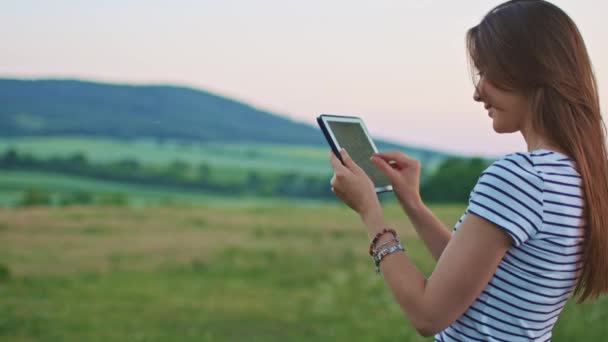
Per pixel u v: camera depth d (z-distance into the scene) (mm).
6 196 20578
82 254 10195
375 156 1569
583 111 1268
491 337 1283
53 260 9672
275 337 7070
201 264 9977
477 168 15867
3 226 11477
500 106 1316
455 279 1227
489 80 1310
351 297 8305
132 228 12445
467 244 1228
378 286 8617
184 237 12055
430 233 1550
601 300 5195
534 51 1258
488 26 1312
